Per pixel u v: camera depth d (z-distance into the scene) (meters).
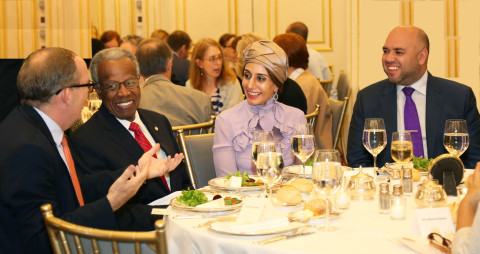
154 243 1.27
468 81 5.21
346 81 6.32
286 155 2.68
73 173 2.01
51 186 1.77
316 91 4.18
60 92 1.90
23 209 1.67
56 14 3.65
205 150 2.80
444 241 1.36
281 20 7.73
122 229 2.18
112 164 2.31
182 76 6.02
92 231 1.32
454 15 5.21
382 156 2.94
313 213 1.65
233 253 1.43
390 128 2.93
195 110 3.63
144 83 3.72
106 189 2.20
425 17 5.38
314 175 1.56
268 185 1.82
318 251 1.34
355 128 3.04
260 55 2.60
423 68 2.91
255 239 1.46
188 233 1.57
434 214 1.50
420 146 2.87
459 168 1.99
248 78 2.65
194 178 2.75
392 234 1.48
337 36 7.58
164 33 6.88
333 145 4.23
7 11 3.51
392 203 1.70
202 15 7.91
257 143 1.99
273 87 2.66
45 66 1.88
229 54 6.54
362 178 1.93
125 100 2.37
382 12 5.71
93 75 2.39
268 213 1.73
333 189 1.56
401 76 2.88
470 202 1.44
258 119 2.67
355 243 1.41
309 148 2.09
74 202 1.92
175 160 2.01
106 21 7.89
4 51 3.55
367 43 5.88
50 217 1.41
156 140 2.56
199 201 1.84
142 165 1.88
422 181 2.10
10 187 1.67
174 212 1.79
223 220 1.65
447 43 5.26
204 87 4.81
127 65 2.38
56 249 1.43
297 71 4.27
